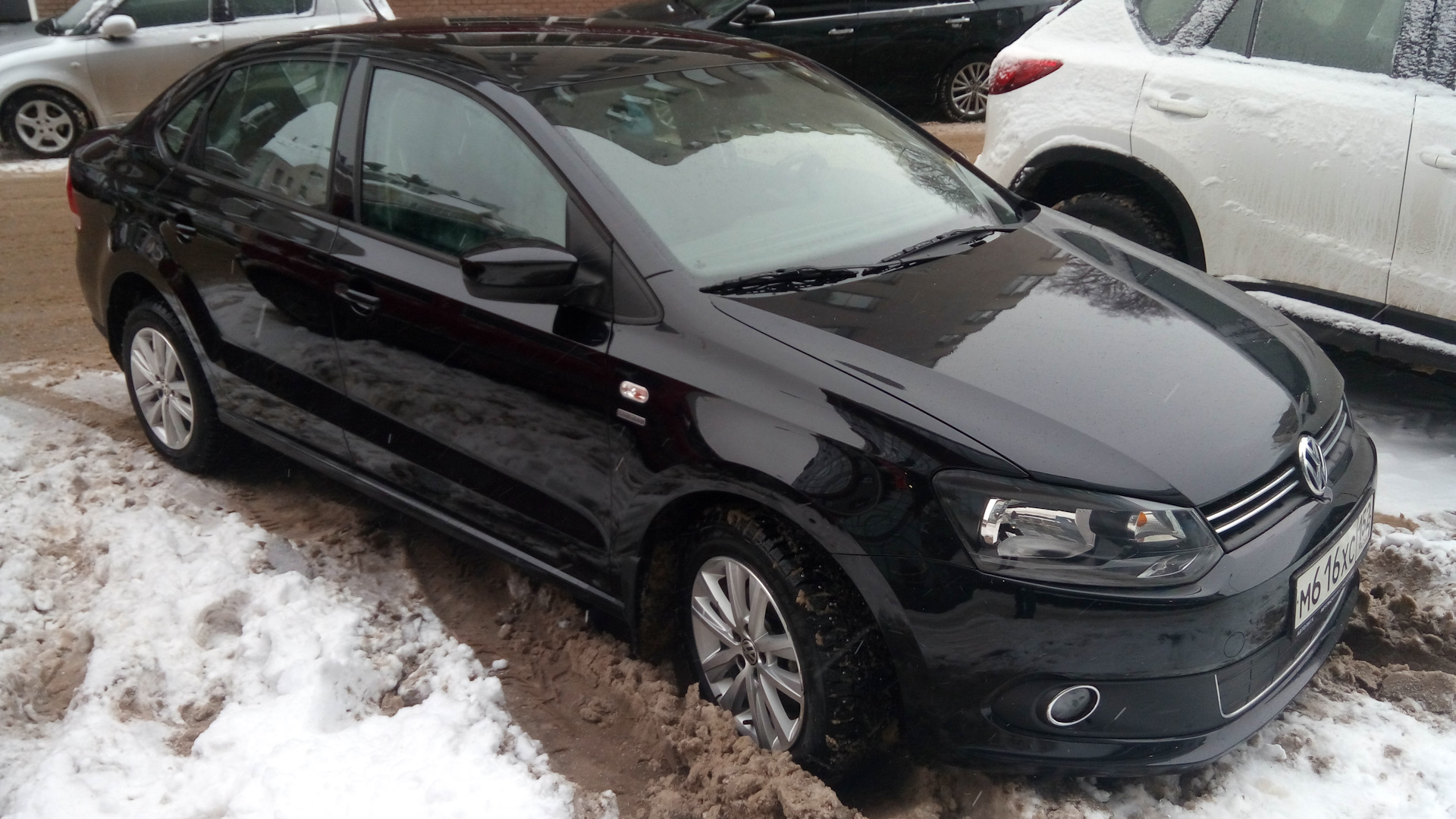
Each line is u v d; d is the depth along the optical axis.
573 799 2.76
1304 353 3.19
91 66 10.07
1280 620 2.58
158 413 4.39
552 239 3.07
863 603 2.63
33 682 3.18
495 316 3.10
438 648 3.35
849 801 2.85
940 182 3.76
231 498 4.20
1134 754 2.51
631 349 2.86
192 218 3.93
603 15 11.26
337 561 3.78
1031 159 5.18
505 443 3.19
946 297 3.03
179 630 3.34
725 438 2.68
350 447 3.67
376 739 2.92
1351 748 2.92
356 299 3.42
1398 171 4.23
